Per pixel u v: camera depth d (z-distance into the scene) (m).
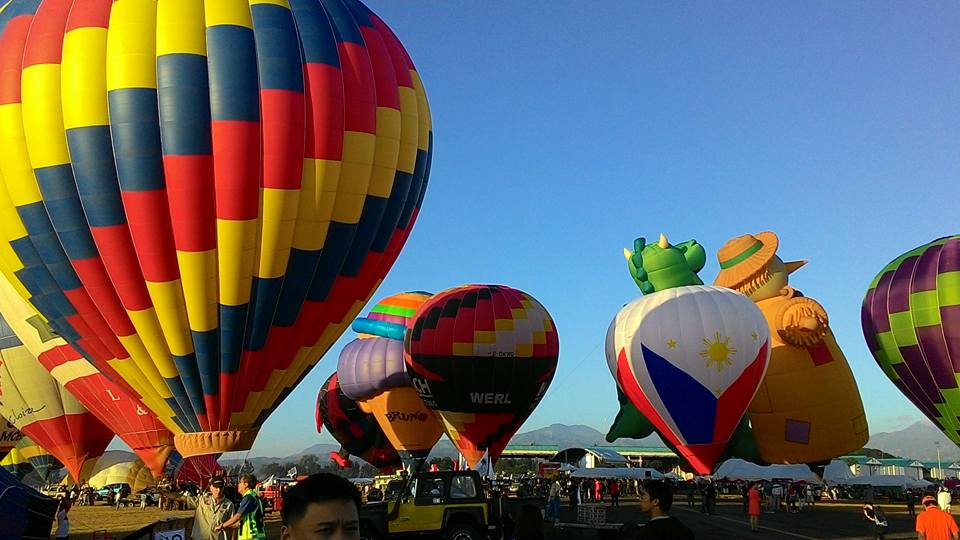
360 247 18.56
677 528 4.33
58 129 15.96
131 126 15.73
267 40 16.78
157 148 15.86
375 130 18.16
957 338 27.38
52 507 8.77
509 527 12.10
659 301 25.47
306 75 17.02
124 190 15.94
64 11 16.78
